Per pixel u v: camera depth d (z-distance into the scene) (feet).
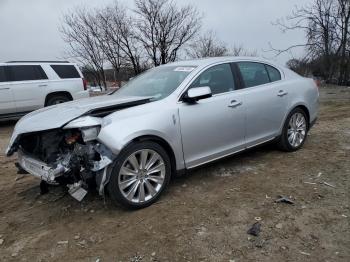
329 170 16.33
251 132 17.02
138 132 12.85
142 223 12.43
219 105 15.51
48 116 13.73
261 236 11.21
